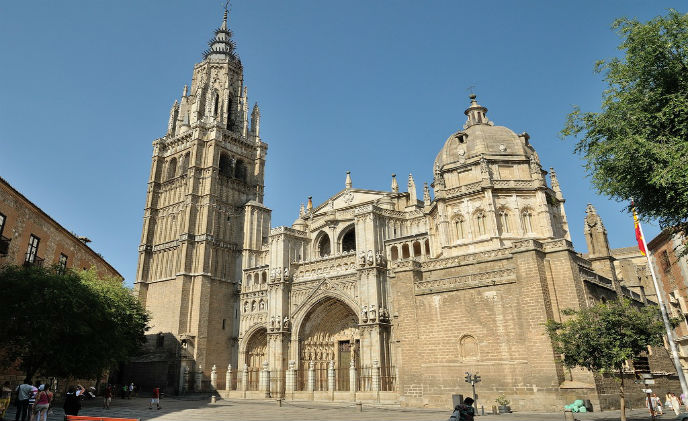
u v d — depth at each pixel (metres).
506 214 56.25
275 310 71.38
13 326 35.84
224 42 105.56
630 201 23.59
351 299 64.88
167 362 74.44
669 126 20.78
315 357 69.44
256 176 95.94
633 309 29.66
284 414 39.50
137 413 40.06
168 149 95.19
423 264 46.78
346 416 36.47
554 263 39.91
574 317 37.62
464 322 41.12
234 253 85.75
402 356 43.47
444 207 59.09
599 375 36.50
